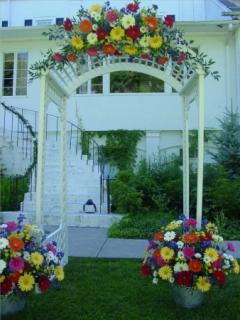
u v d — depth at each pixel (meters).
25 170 12.04
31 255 3.73
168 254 3.92
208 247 3.98
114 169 13.02
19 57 14.02
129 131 13.29
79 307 4.07
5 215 9.02
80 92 13.68
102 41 4.68
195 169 10.90
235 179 9.98
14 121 13.58
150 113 13.41
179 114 13.33
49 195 9.98
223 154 11.16
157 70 5.41
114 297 4.38
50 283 4.11
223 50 13.28
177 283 3.95
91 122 13.48
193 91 5.18
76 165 10.76
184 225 4.22
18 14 15.51
